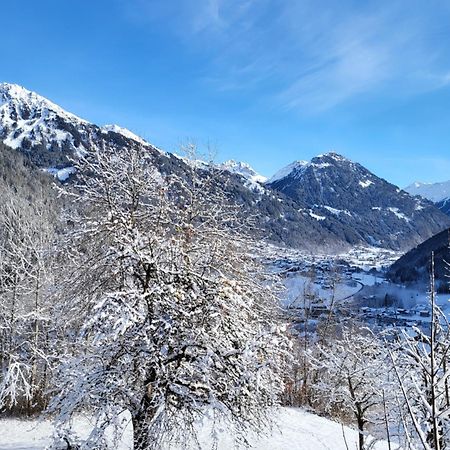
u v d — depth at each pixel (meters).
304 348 28.28
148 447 10.25
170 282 11.52
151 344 10.63
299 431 18.59
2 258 23.16
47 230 21.84
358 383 14.74
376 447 15.21
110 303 10.34
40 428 18.89
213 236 13.04
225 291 11.28
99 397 10.50
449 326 5.56
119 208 12.43
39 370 22.02
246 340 11.42
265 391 11.28
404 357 6.54
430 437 5.77
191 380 11.02
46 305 20.89
